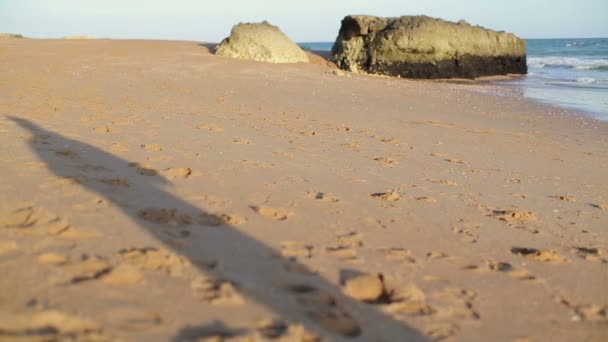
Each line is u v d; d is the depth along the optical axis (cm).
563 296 286
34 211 310
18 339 178
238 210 368
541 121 1078
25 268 236
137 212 335
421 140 780
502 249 350
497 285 291
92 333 191
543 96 1562
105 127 631
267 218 358
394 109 1105
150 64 1631
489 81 2238
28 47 1902
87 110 759
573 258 346
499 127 975
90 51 1902
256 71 1686
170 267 258
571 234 399
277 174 485
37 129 578
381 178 518
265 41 2119
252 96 1126
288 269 277
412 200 445
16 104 757
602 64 3266
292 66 1995
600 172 659
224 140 627
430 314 247
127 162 469
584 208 481
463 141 809
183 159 504
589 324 257
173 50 2161
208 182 432
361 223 371
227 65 1784
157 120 726
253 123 787
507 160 691
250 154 562
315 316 229
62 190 361
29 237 273
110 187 383
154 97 984
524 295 282
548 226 413
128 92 1025
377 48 2288
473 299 270
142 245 282
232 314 220
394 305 250
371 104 1154
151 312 212
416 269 300
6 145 482
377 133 803
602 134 952
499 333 238
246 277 259
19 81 1051
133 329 198
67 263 248
